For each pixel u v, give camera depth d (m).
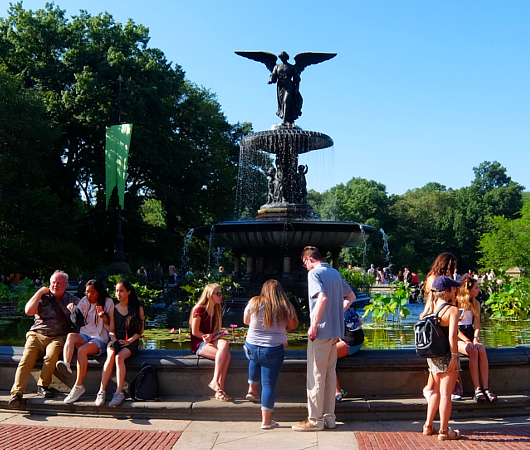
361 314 14.52
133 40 36.03
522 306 13.61
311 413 5.37
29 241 27.20
